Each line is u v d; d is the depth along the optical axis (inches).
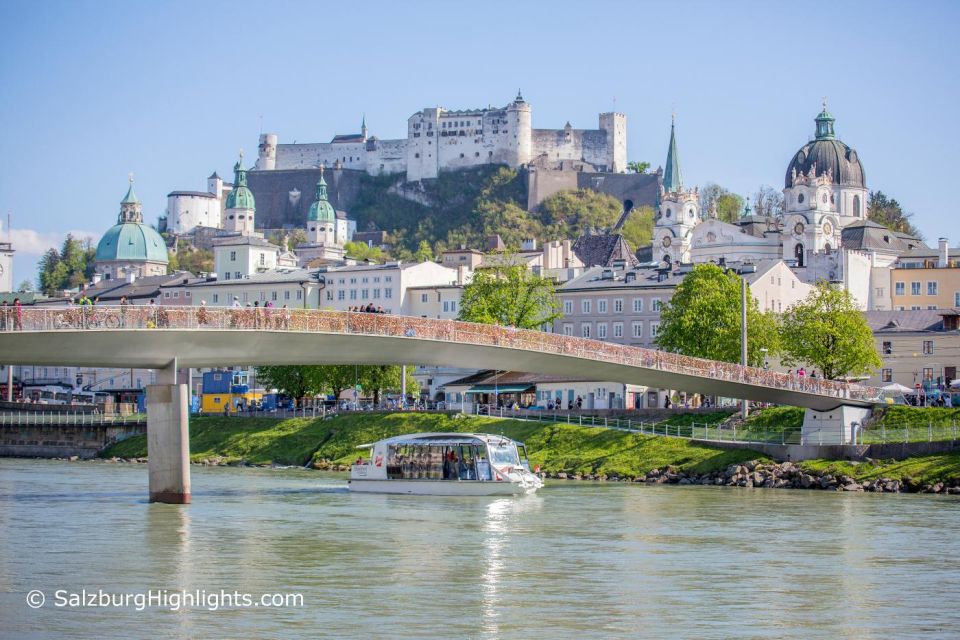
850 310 7293.3
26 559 3481.8
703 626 2736.2
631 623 2753.4
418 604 2925.7
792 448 6087.6
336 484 5969.5
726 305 7534.5
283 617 2783.0
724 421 6737.2
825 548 3774.6
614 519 4468.5
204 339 4586.6
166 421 4827.8
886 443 5871.1
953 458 5625.0
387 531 4119.1
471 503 5012.3
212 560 3494.1
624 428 6855.3
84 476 6501.0
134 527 4148.6
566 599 2997.0
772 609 2908.5
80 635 2630.4
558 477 6427.2
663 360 5595.5
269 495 5334.6
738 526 4269.2
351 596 3009.4
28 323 4237.2
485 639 2608.3
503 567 3425.2
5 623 2721.5
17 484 5871.1
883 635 2687.0
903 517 4505.4
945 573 3363.7
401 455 5467.5
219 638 2608.3
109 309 4372.5
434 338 4963.1
